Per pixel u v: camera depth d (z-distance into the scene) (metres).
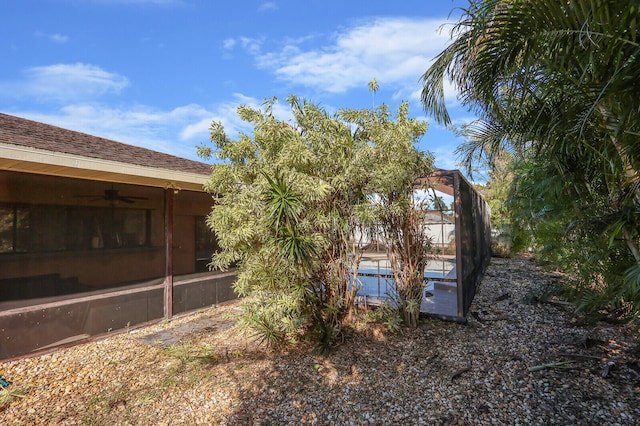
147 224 5.13
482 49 2.65
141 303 4.98
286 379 3.19
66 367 3.63
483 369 3.29
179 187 5.38
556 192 3.83
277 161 3.33
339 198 3.77
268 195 3.00
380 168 3.58
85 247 4.43
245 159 3.67
